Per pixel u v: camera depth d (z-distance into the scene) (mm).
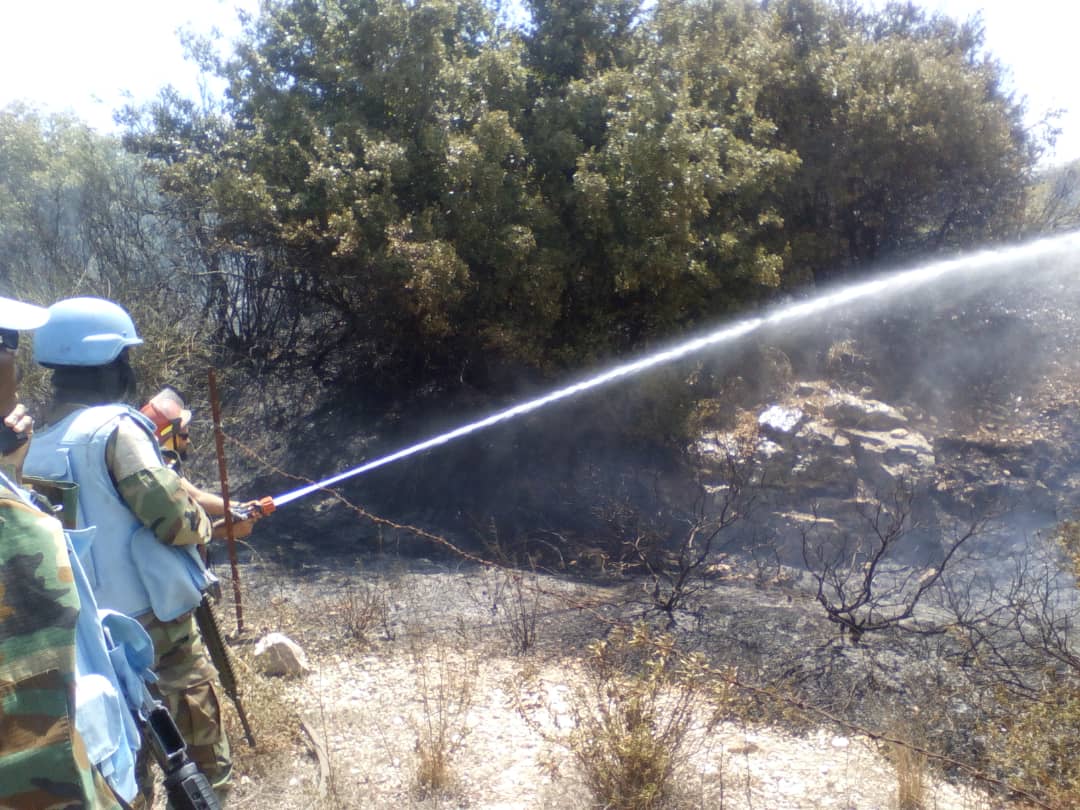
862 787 4086
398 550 8969
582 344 10797
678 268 10320
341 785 3947
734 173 10648
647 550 8867
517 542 9312
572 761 4145
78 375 3139
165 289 12094
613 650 5355
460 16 11938
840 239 13312
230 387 11375
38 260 12984
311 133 10680
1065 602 7180
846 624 6211
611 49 12062
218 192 10492
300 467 11141
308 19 11250
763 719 4773
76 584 1878
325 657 5602
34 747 1606
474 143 10414
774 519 9836
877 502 10117
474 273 10602
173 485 3039
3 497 1682
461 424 11594
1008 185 13391
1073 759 3926
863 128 12422
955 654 5570
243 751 4148
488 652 5703
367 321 11820
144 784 2795
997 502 10797
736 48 12711
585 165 10461
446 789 3990
